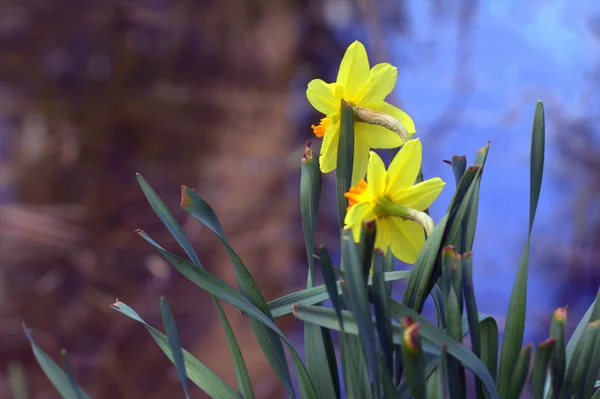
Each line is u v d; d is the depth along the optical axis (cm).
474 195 154
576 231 569
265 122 534
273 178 523
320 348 155
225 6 549
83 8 582
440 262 151
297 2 550
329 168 155
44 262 556
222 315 154
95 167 571
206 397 543
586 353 149
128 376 538
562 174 582
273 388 464
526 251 152
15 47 593
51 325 551
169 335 148
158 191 558
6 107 582
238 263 153
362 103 155
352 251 147
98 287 550
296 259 516
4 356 553
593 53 580
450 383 149
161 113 556
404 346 144
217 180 531
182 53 557
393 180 152
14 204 569
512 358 152
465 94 587
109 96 570
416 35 593
